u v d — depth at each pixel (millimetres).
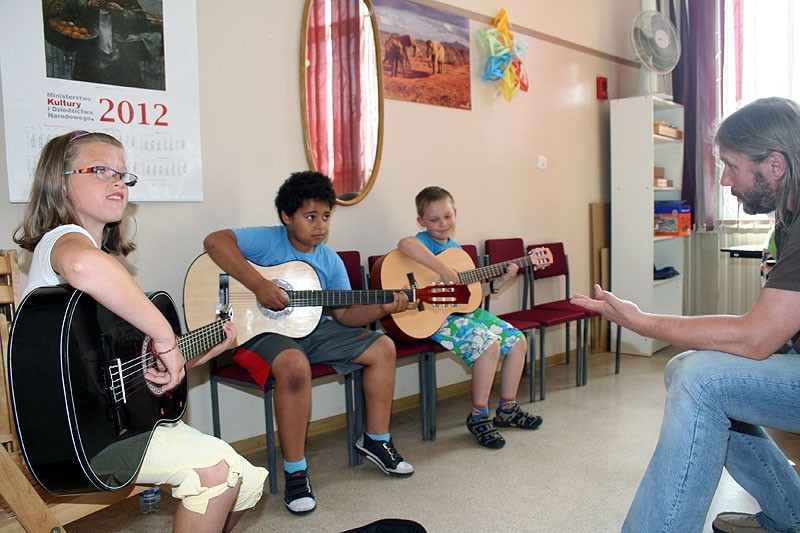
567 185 4004
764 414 1271
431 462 2340
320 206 2186
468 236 3361
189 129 2277
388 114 2939
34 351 1069
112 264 1095
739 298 4391
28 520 1156
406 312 2484
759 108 1349
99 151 1288
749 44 4211
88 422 1102
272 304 2055
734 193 1438
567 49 3963
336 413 2805
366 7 2814
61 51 1987
